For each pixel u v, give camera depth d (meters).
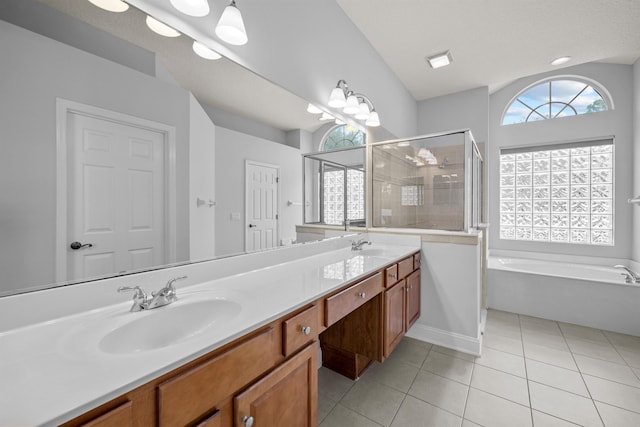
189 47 1.21
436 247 2.34
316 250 2.01
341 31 2.25
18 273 0.77
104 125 0.93
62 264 0.85
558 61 2.89
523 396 1.64
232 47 1.39
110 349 0.77
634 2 2.02
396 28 2.44
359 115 2.34
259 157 1.59
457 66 3.01
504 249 3.91
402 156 2.66
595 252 3.40
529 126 3.75
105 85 0.93
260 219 1.60
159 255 1.11
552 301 2.78
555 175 3.66
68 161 0.85
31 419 0.45
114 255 0.97
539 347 2.23
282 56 1.70
